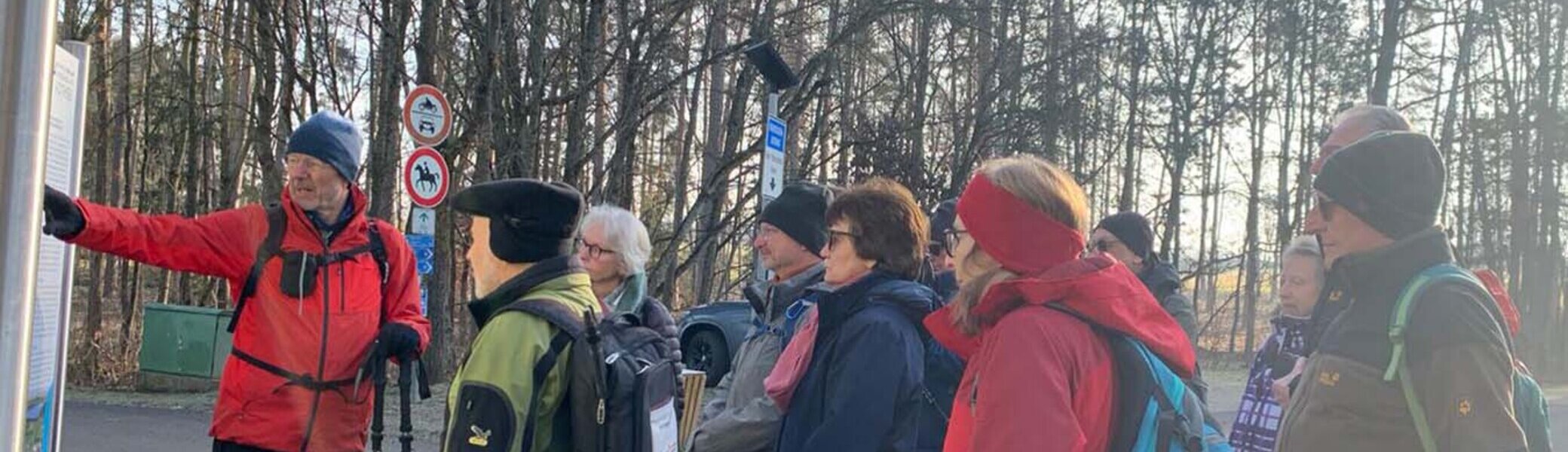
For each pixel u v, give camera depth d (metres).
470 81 14.02
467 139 13.27
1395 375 2.50
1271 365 4.62
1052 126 21.14
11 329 1.95
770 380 3.19
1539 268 29.89
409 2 13.85
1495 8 28.39
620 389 2.93
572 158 13.97
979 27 17.53
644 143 25.50
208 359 13.36
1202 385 4.13
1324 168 2.72
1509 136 30.08
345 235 4.05
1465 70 29.61
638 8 14.67
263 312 3.89
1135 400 2.32
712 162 21.25
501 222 2.97
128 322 19.47
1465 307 2.45
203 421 11.40
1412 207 2.59
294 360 3.88
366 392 4.11
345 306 3.99
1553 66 29.86
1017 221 2.42
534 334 2.81
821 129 20.08
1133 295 2.42
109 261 26.34
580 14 13.56
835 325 3.08
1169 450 2.33
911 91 20.48
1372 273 2.62
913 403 2.99
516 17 13.44
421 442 9.85
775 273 3.89
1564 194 30.48
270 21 14.58
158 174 26.66
